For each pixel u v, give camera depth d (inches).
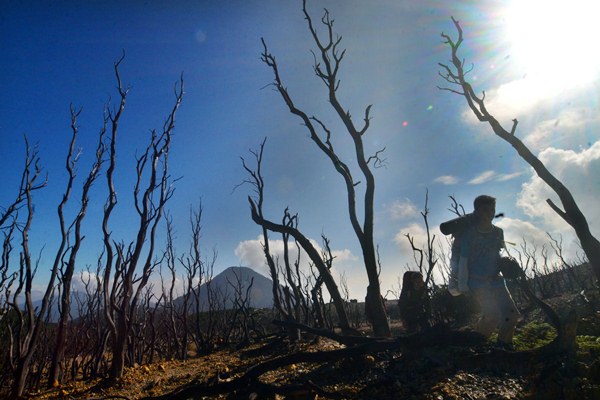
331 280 328.5
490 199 196.1
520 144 285.9
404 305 259.1
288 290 395.9
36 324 246.8
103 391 237.1
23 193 250.8
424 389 162.6
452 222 202.1
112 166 285.1
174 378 250.4
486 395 150.9
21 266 248.4
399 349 208.1
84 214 280.5
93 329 347.9
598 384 140.6
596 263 259.3
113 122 288.5
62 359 300.7
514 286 393.7
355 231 319.9
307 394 173.3
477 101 307.0
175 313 412.8
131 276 272.4
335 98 343.0
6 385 271.0
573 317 171.2
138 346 357.4
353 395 169.9
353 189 336.8
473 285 196.2
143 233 281.0
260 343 394.9
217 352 393.1
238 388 183.8
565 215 270.5
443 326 200.4
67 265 278.4
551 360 163.5
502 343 196.7
